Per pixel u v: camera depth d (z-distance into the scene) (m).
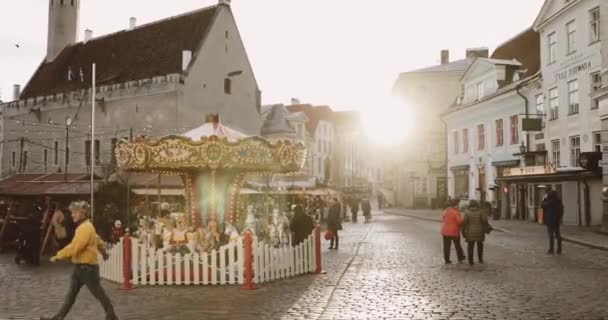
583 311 9.28
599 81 30.27
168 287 12.43
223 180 15.83
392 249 20.14
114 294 11.61
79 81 50.62
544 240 22.75
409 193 65.38
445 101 64.62
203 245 13.41
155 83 42.81
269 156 15.27
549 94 35.59
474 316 9.01
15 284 13.00
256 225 18.22
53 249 20.05
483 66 44.91
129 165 14.80
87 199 23.17
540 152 35.88
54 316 8.80
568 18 32.97
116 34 52.19
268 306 10.08
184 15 48.94
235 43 48.66
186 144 14.27
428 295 10.87
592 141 30.80
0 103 55.00
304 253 14.25
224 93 47.19
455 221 15.66
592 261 15.89
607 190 24.42
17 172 50.97
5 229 21.36
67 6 55.62
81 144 46.66
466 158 48.31
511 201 39.19
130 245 12.60
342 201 55.75
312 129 78.62
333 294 11.16
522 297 10.52
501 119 42.47
